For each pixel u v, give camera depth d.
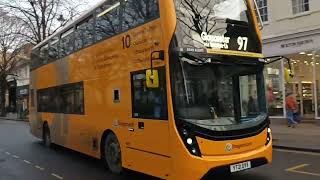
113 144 10.38
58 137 14.84
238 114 8.18
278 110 21.97
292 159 11.90
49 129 16.05
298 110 20.72
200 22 8.13
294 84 21.31
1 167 12.47
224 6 8.48
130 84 9.27
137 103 9.02
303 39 20.70
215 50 8.10
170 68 7.82
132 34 9.21
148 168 8.60
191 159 7.50
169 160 7.89
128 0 9.45
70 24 13.34
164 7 8.01
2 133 25.55
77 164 12.45
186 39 7.94
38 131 17.61
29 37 41.16
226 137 7.80
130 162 9.32
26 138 21.61
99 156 11.04
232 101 8.16
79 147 12.61
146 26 8.64
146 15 8.66
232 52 8.30
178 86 7.76
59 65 14.50
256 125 8.28
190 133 7.59
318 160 11.67
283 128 19.42
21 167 12.38
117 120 9.92
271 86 22.19
